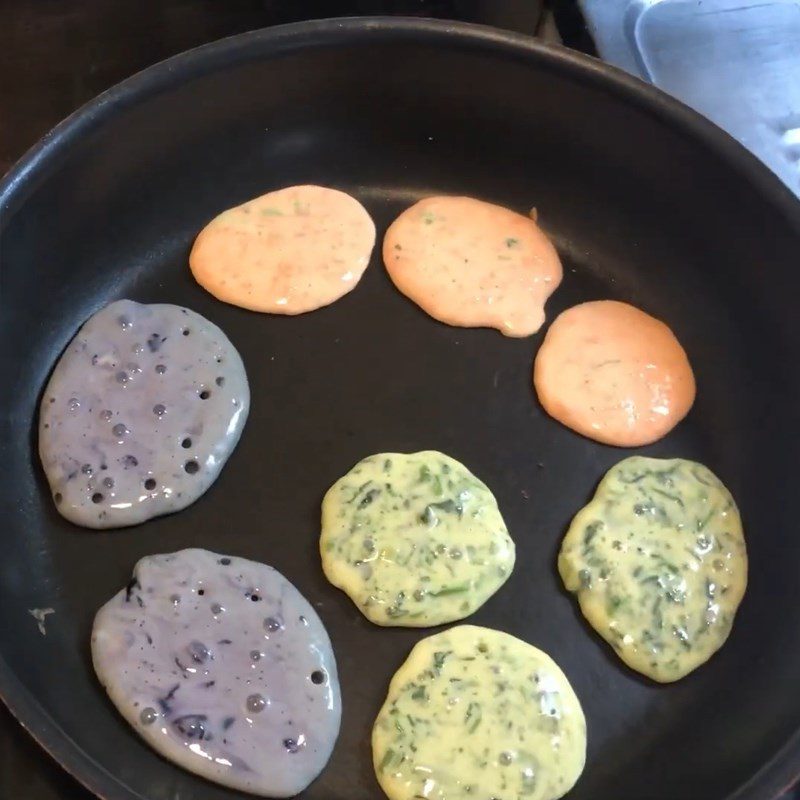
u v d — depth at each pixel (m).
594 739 0.29
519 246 0.37
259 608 0.29
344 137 0.37
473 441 0.33
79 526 0.31
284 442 0.33
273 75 0.34
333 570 0.30
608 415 0.33
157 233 0.36
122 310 0.34
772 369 0.33
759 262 0.33
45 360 0.34
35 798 0.26
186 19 0.39
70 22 0.39
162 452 0.32
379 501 0.31
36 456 0.32
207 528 0.31
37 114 0.38
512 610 0.30
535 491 0.32
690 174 0.33
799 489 0.31
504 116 0.35
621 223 0.37
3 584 0.29
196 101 0.33
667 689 0.29
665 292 0.36
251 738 0.27
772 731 0.26
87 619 0.30
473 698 0.28
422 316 0.35
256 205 0.37
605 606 0.30
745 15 0.39
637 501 0.32
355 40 0.33
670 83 0.37
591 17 0.38
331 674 0.29
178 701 0.27
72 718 0.27
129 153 0.33
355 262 0.36
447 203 0.38
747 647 0.30
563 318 0.35
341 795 0.27
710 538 0.31
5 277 0.31
